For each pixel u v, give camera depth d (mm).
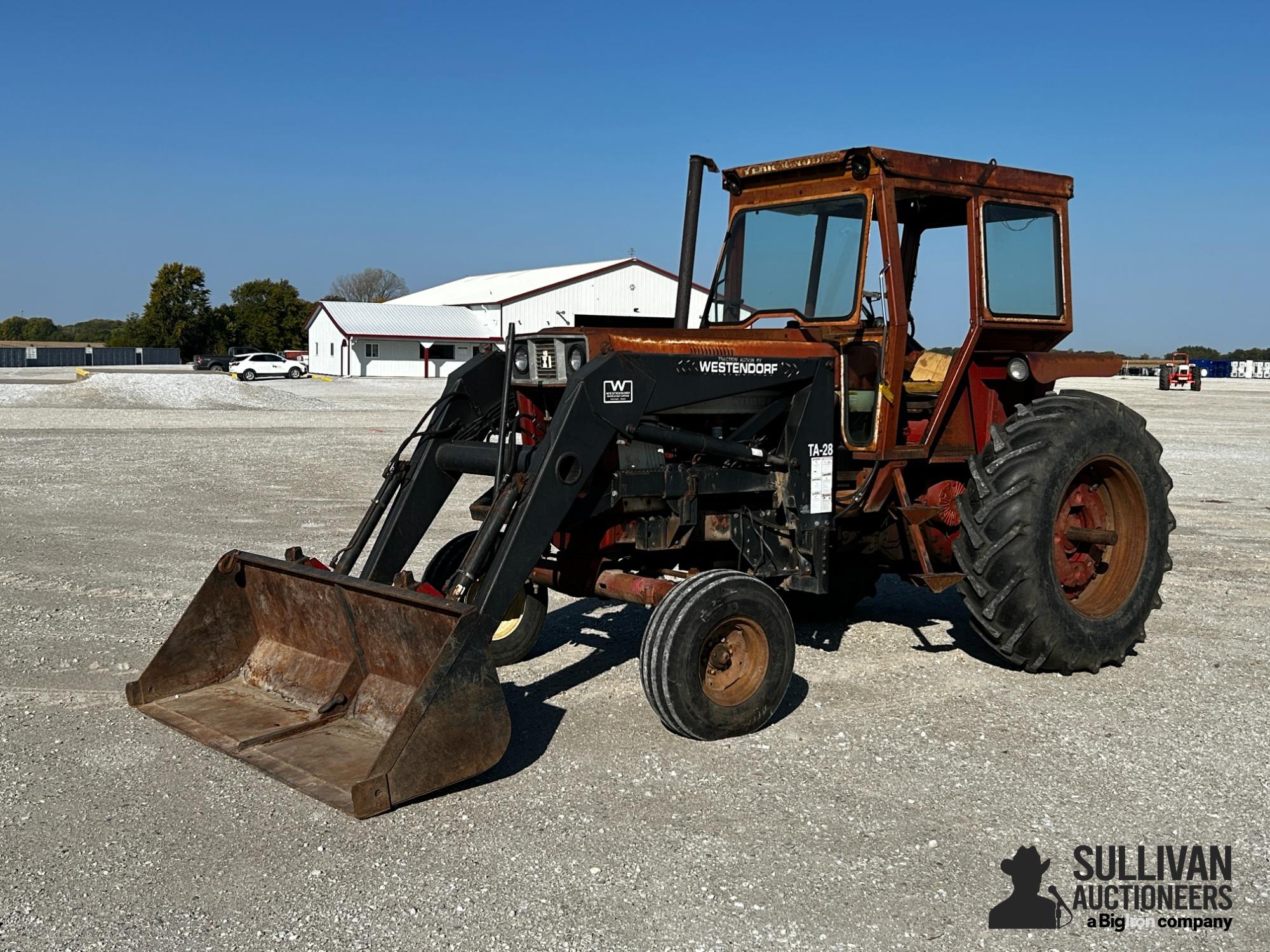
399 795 4105
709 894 3664
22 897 3641
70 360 79812
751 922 3494
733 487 5559
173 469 15859
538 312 59469
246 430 22828
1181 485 15109
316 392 40062
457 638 4258
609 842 4039
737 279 6602
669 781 4582
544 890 3682
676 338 5352
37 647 6578
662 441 5164
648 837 4074
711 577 4961
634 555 5773
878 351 5973
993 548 5750
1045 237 6672
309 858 3908
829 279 6113
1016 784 4578
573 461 4816
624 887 3705
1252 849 4027
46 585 8258
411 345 59031
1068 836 4109
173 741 5016
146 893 3666
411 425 24672
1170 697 5738
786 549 5781
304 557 5270
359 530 5648
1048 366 6359
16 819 4215
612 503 5199
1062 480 5883
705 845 4012
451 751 4242
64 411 27875
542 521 4711
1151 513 6371
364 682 4938
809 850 3979
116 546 9859
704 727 4938
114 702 5559
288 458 17344
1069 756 4891
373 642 4836
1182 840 4090
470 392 5832
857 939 3404
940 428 6336
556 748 4961
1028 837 4098
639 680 5977
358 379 53656
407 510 5680
